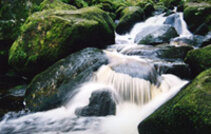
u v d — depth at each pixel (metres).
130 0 18.00
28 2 7.07
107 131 2.82
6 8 6.28
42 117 3.26
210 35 7.22
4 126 3.06
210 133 1.68
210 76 2.38
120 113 3.23
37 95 3.77
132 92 3.66
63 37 5.05
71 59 4.49
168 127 2.04
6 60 6.00
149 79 3.83
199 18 8.27
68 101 3.56
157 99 3.46
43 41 5.17
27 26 5.62
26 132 2.92
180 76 4.23
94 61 4.33
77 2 10.92
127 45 6.52
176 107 2.06
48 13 5.84
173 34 7.16
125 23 10.32
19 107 3.63
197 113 1.84
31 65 5.11
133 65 4.31
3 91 4.45
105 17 6.84
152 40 6.55
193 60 4.24
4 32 6.06
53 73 4.16
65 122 3.07
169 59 5.02
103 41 6.39
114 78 3.90
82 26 5.31
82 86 3.78
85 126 2.94
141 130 2.40
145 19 11.95
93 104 3.16
